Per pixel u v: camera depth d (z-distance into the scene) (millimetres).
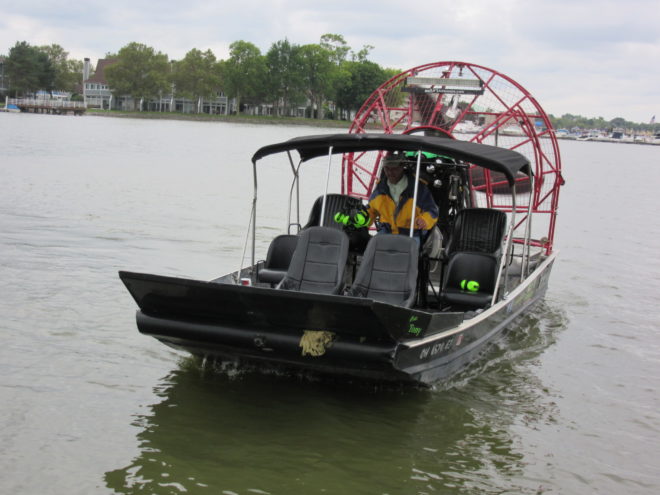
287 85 117812
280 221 15891
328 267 6980
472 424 6312
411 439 5930
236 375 7039
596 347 8711
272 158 34594
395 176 7777
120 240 12719
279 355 6191
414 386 6840
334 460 5484
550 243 11609
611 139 192125
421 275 7918
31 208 15531
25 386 6473
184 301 6113
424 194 7895
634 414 6766
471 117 11258
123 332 8008
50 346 7453
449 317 6590
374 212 8281
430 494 5086
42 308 8617
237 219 15773
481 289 8062
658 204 24562
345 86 114688
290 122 113562
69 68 151875
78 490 4891
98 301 9023
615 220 19812
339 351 5938
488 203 10586
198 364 7277
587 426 6438
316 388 6832
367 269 7004
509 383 7398
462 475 5395
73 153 30781
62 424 5816
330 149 7465
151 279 5949
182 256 11742
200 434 5785
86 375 6812
